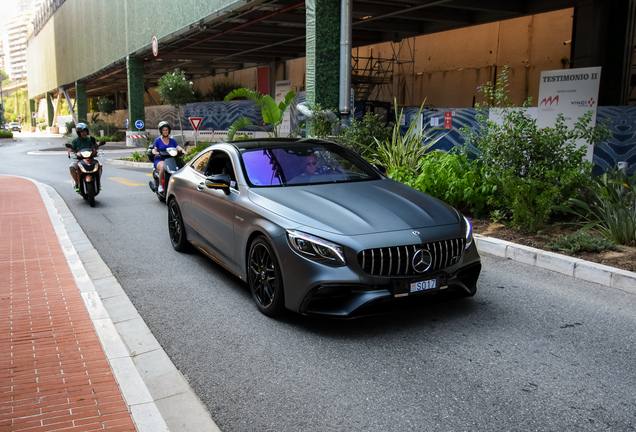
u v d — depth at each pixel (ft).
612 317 14.23
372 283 12.35
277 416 9.66
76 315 14.46
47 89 229.66
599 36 52.80
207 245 18.51
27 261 20.07
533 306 15.07
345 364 11.65
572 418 9.43
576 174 23.12
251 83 134.00
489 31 75.66
